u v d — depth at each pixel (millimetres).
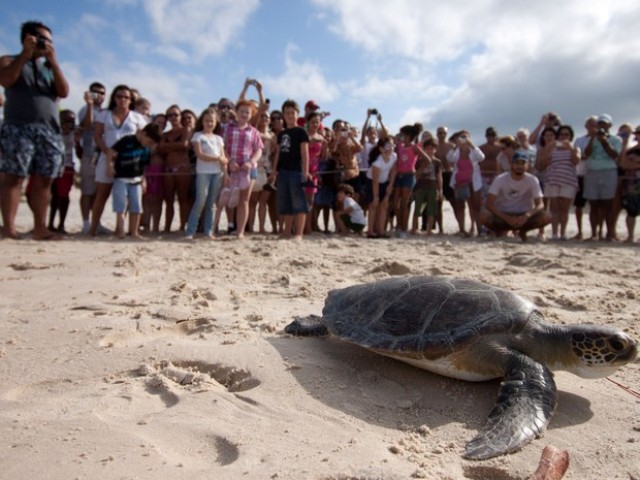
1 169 7984
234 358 3275
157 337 3754
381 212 10422
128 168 8789
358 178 11203
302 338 3725
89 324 3828
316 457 2174
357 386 3002
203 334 3764
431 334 2996
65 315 4066
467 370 2967
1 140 7891
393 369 3230
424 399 2879
